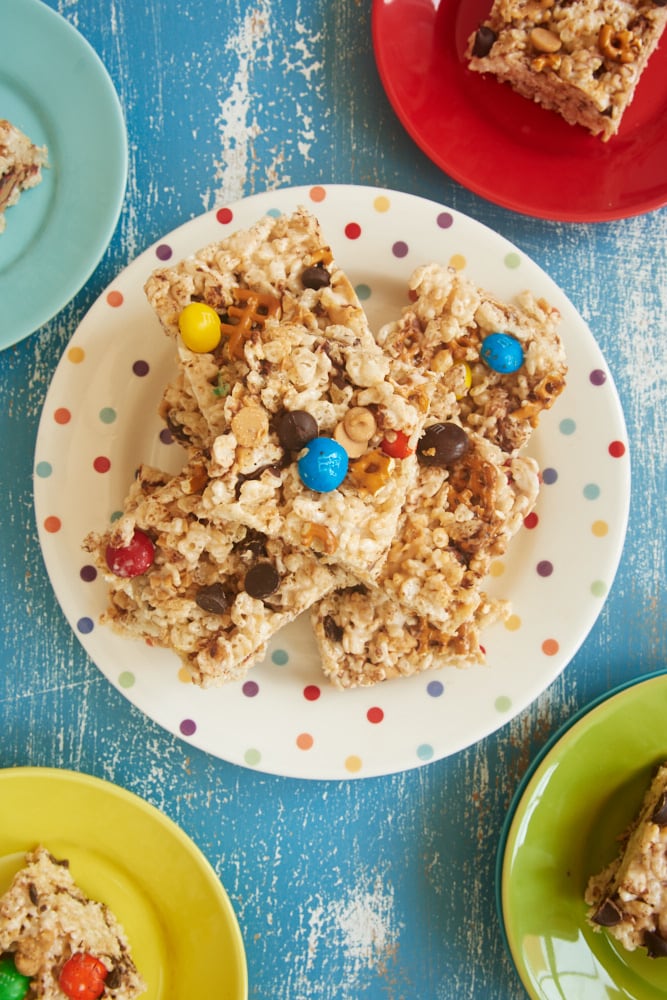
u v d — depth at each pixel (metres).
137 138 0.54
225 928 0.51
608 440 0.52
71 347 0.52
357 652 0.51
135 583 0.49
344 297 0.49
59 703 0.54
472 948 0.55
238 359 0.48
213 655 0.49
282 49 0.55
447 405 0.51
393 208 0.52
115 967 0.51
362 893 0.55
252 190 0.55
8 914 0.50
